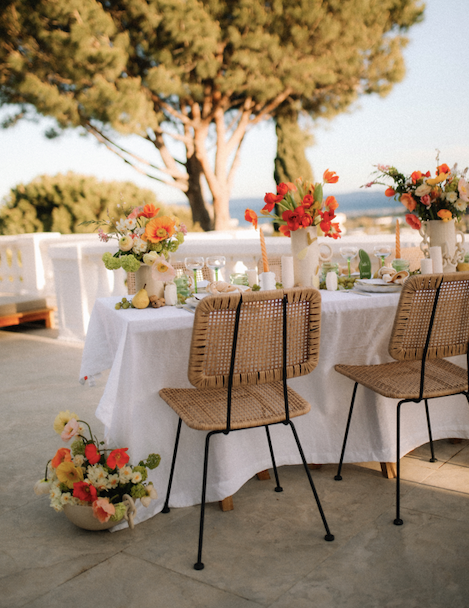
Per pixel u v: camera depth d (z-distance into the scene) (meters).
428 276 2.08
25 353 5.61
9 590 1.81
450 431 2.82
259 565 1.91
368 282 2.63
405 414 2.65
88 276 5.86
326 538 2.04
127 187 15.55
